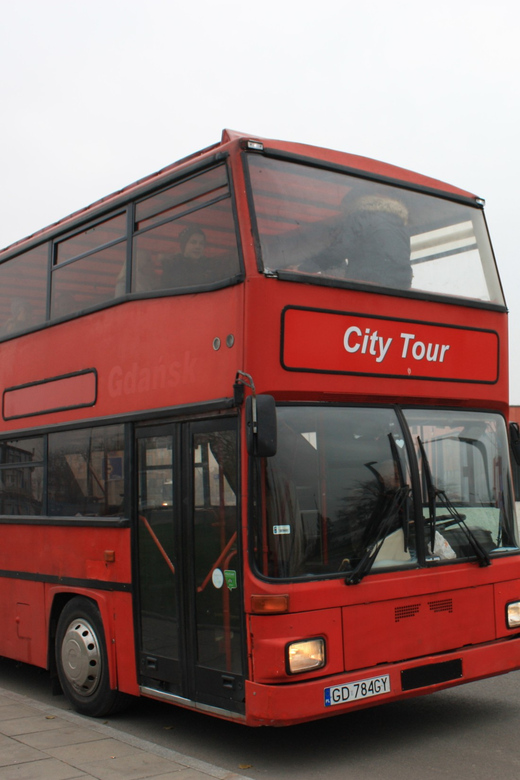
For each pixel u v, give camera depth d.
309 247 6.61
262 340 6.18
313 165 6.86
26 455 9.12
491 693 8.21
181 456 6.85
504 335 7.66
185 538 6.73
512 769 5.94
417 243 7.30
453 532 6.87
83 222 8.44
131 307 7.55
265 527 6.04
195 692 6.52
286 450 6.20
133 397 7.42
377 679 6.16
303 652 5.89
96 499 7.89
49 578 8.48
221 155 6.67
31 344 9.15
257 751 6.61
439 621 6.62
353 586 6.20
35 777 5.78
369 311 6.70
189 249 6.95
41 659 8.56
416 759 6.23
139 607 7.24
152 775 5.79
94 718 7.78
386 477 6.61
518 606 7.16
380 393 6.70
